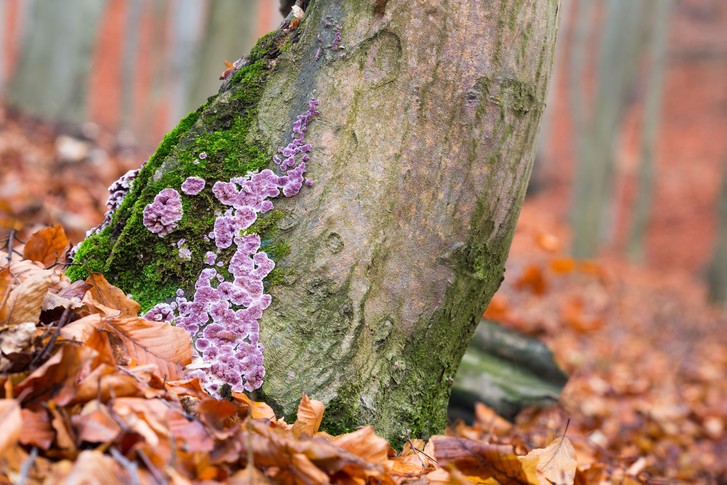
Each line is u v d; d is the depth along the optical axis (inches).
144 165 80.4
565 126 869.8
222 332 77.0
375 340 77.7
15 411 67.1
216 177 78.1
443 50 77.4
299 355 77.1
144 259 78.4
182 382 74.2
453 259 78.2
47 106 306.3
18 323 72.4
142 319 75.4
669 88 988.6
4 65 505.7
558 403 102.2
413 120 77.5
